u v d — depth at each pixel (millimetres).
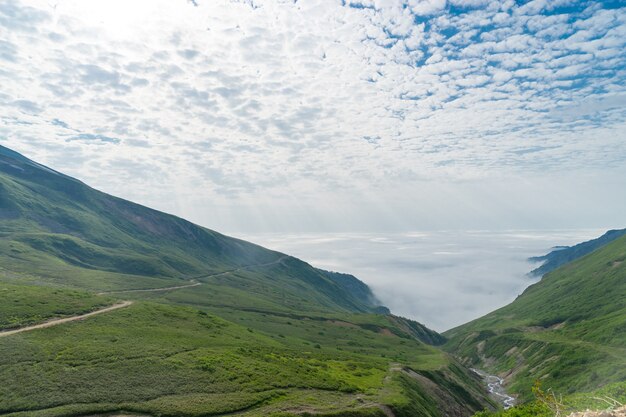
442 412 80375
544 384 124188
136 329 72938
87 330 68250
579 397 41125
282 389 58125
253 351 73938
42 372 51875
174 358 61531
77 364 55000
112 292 148250
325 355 92688
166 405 48188
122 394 49344
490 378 166250
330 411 53312
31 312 73375
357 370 82000
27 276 142125
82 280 154875
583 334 153625
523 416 38062
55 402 46312
